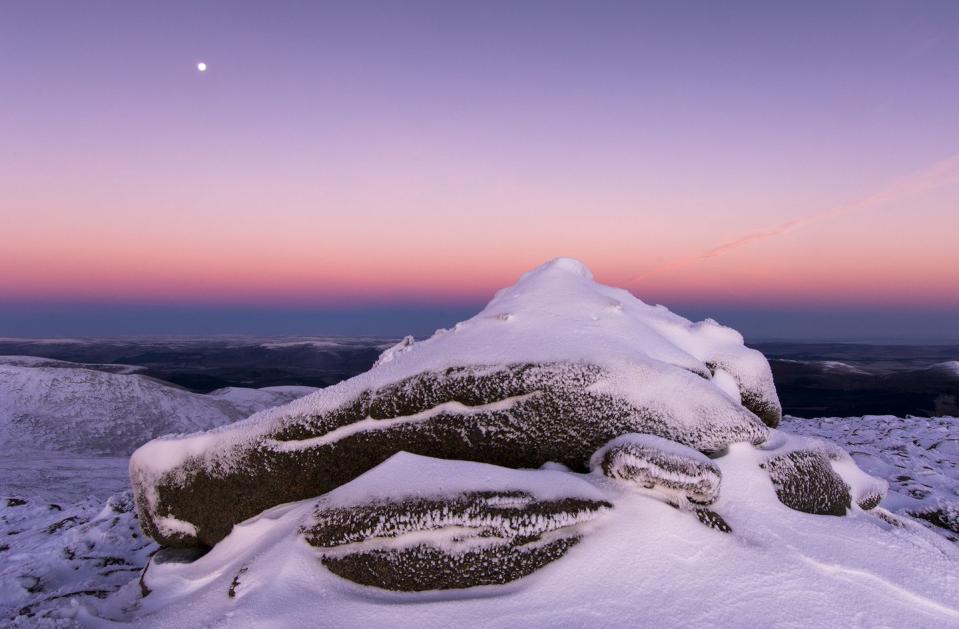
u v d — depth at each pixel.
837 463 3.94
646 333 4.31
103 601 3.73
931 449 8.83
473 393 3.67
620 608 2.56
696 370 4.07
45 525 6.82
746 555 2.80
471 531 2.90
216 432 4.26
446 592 2.84
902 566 2.80
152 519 4.29
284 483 3.95
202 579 3.53
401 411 3.78
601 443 3.53
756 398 4.50
